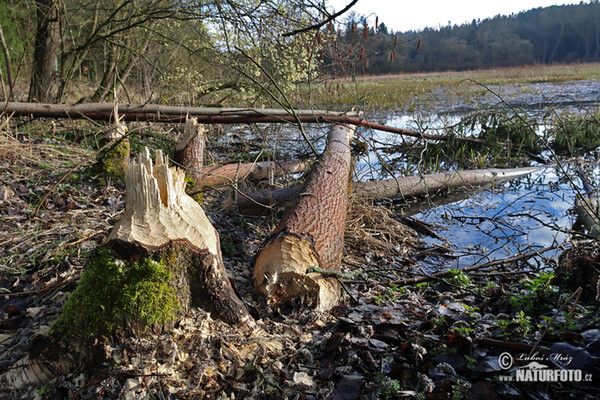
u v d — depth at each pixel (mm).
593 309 2471
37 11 7281
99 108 5754
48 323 2158
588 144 7973
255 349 2080
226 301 2141
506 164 7422
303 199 3469
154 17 6805
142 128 6273
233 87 7977
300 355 2133
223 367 1977
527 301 2645
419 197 5875
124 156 5000
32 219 3615
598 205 4035
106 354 1881
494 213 5223
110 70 8328
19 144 5102
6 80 9062
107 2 8188
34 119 5867
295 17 6035
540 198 5707
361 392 1883
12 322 2389
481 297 3029
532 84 21734
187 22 7254
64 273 2797
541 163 7496
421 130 7629
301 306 2600
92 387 1815
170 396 1814
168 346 1936
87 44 7340
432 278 3254
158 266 1935
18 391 1884
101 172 4906
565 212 5133
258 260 2820
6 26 9273
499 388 1866
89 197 4336
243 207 4582
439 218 5090
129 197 2061
